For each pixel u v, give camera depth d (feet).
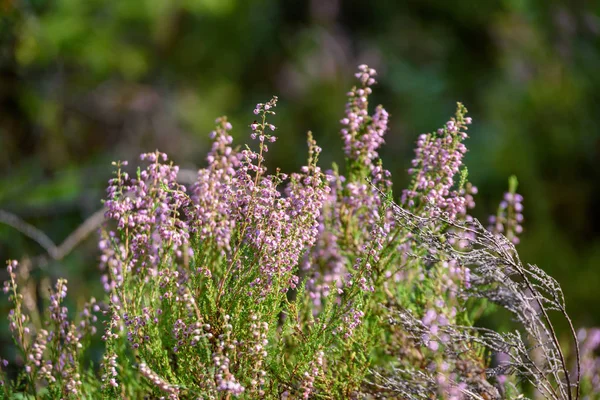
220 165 2.74
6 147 8.13
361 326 2.72
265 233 2.63
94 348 3.62
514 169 8.68
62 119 8.80
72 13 8.70
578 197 8.66
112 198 2.70
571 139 8.92
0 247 6.10
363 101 2.91
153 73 10.08
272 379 2.63
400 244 2.81
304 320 2.89
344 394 2.66
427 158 2.81
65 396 2.74
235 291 2.66
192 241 2.76
